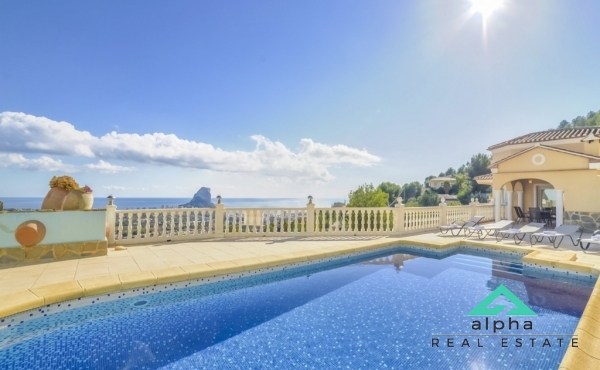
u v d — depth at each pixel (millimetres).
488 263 8766
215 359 3777
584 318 3908
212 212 10953
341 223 12156
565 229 10273
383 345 4117
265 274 7125
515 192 18516
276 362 3699
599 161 12422
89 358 3818
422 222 13797
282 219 11656
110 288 5156
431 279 7188
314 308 5434
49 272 6059
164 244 9594
